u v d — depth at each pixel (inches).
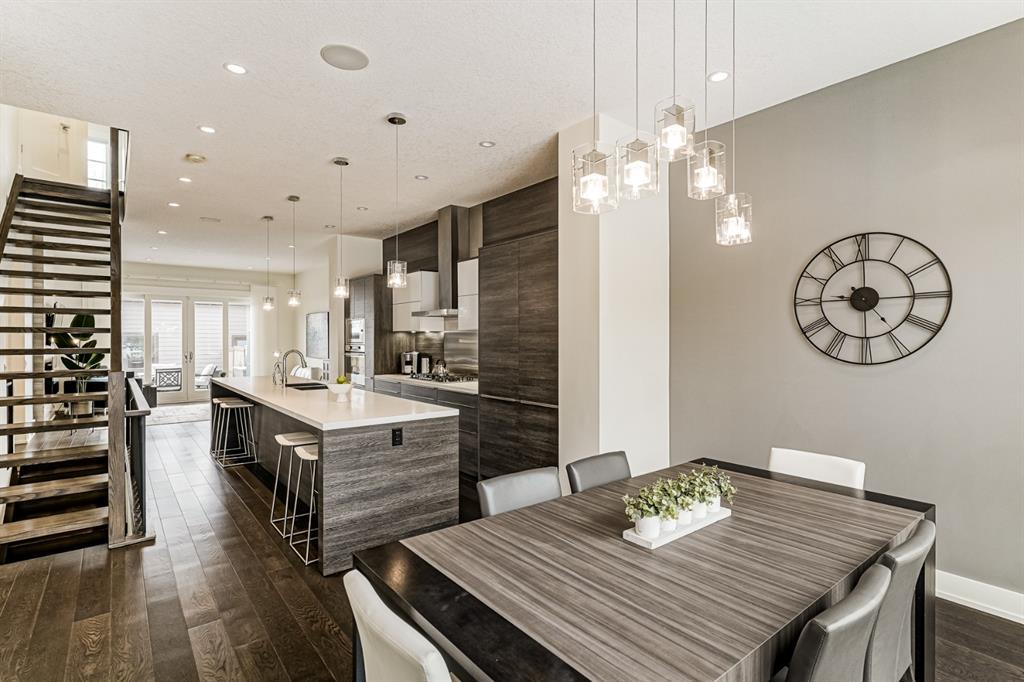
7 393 195.3
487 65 103.0
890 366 107.0
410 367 255.1
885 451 107.8
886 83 106.8
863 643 44.2
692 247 143.3
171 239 280.2
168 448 235.6
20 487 131.5
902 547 50.7
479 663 38.2
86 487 131.9
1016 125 91.6
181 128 132.3
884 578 45.4
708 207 139.9
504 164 159.5
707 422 139.5
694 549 58.3
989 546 95.3
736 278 133.2
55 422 136.2
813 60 103.6
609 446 129.3
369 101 118.0
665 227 147.9
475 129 133.4
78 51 96.7
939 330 100.3
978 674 78.8
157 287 373.4
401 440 124.0
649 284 141.9
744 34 94.0
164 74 105.6
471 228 214.1
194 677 76.9
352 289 274.2
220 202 203.6
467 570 53.7
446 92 113.9
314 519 144.3
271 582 107.1
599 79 108.7
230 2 83.0
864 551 57.4
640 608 45.6
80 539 134.3
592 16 87.8
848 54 101.7
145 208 213.3
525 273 156.4
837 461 88.9
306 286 404.2
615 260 131.8
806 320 119.7
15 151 207.6
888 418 107.3
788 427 123.3
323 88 111.9
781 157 123.8
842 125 113.3
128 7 83.8
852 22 90.7
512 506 77.7
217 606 97.2
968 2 85.8
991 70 94.0
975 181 95.9
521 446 157.5
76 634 87.7
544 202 175.0
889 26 92.2
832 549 57.9
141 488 134.5
